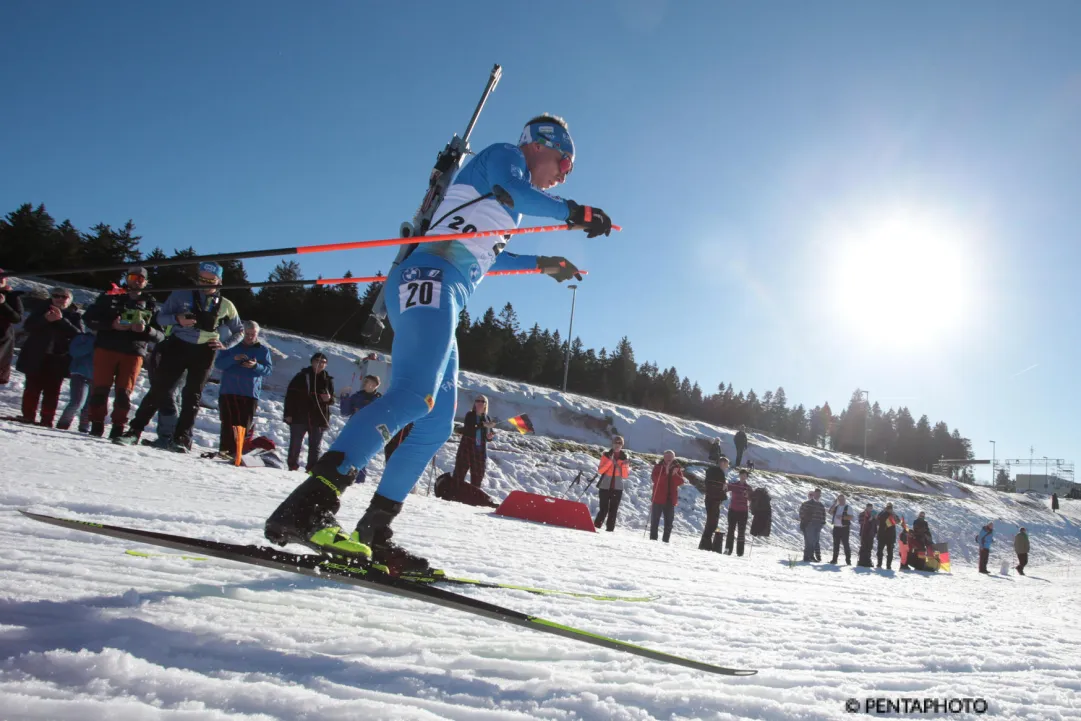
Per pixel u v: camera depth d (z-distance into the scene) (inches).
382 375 708.7
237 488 168.1
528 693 47.6
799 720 50.5
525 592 86.3
